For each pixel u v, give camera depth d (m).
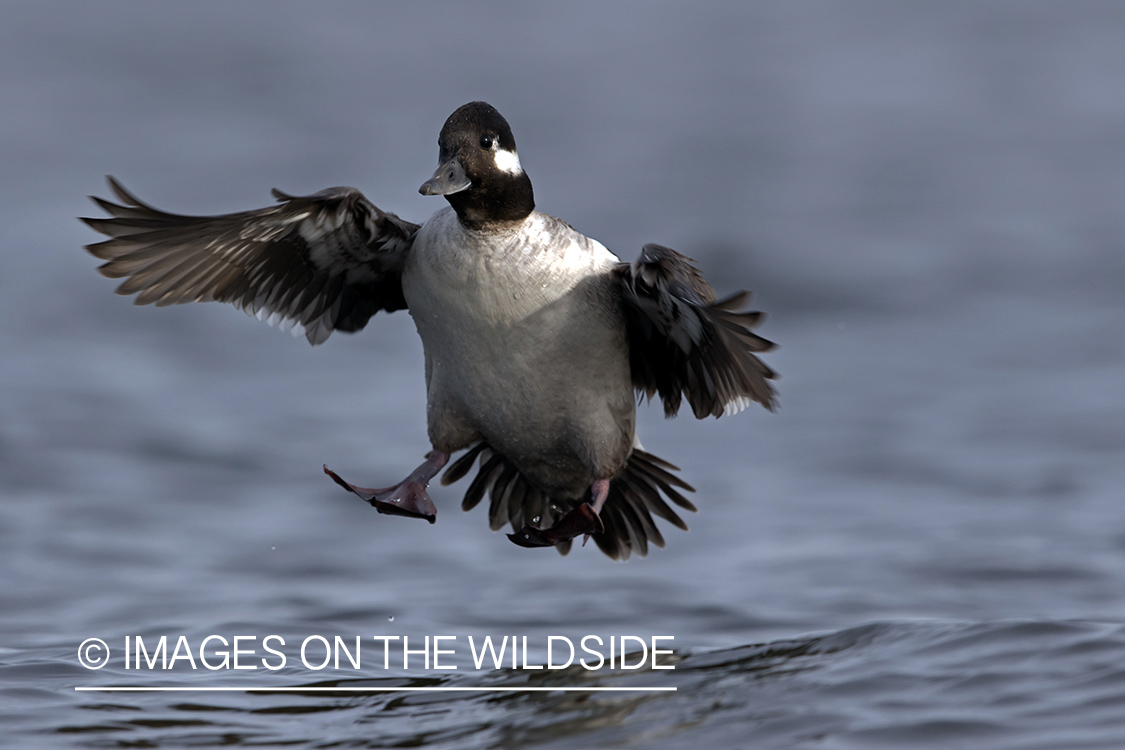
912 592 9.90
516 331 7.97
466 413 8.48
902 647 7.46
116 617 9.55
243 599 10.09
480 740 6.48
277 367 20.05
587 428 8.36
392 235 8.18
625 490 9.20
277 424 16.67
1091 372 19.06
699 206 32.41
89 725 6.94
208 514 12.88
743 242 27.70
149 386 18.38
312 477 14.42
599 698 7.14
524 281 7.87
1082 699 6.29
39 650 8.59
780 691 6.86
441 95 50.56
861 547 11.38
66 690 7.62
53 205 31.09
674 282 7.30
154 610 9.75
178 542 11.87
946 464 14.58
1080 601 9.57
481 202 7.82
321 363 20.42
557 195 34.12
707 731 6.31
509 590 10.40
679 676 7.45
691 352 8.33
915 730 6.05
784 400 18.27
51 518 12.38
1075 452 14.84
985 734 5.93
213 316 22.88
